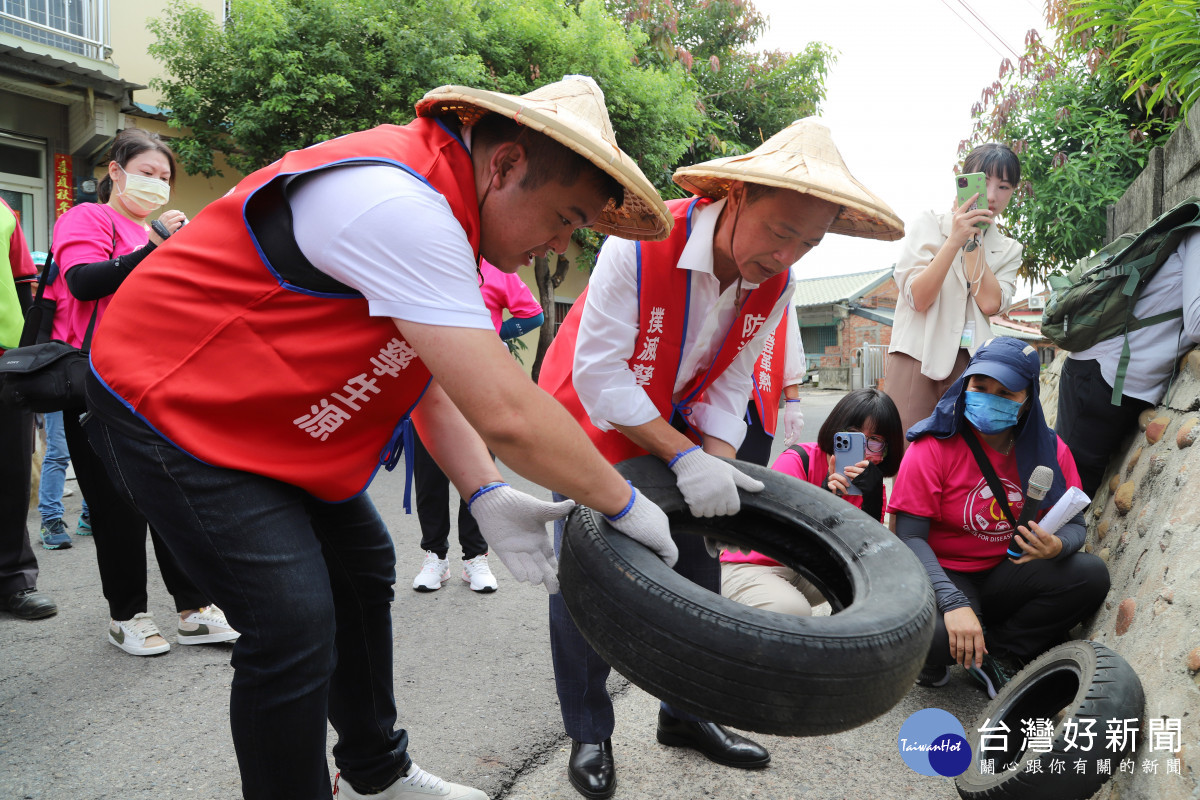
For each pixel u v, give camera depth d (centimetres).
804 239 164
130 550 284
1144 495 259
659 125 1090
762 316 195
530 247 140
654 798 201
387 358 135
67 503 539
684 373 196
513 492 156
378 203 119
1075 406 304
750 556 263
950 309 351
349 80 895
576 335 213
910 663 138
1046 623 258
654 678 132
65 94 816
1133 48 526
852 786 208
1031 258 696
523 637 309
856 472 261
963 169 360
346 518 163
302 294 127
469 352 118
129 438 130
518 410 120
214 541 129
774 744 231
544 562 155
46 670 272
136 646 285
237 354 128
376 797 181
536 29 992
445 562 376
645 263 177
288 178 123
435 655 291
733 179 165
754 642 126
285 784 136
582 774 202
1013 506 260
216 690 259
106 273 255
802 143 167
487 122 132
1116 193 623
